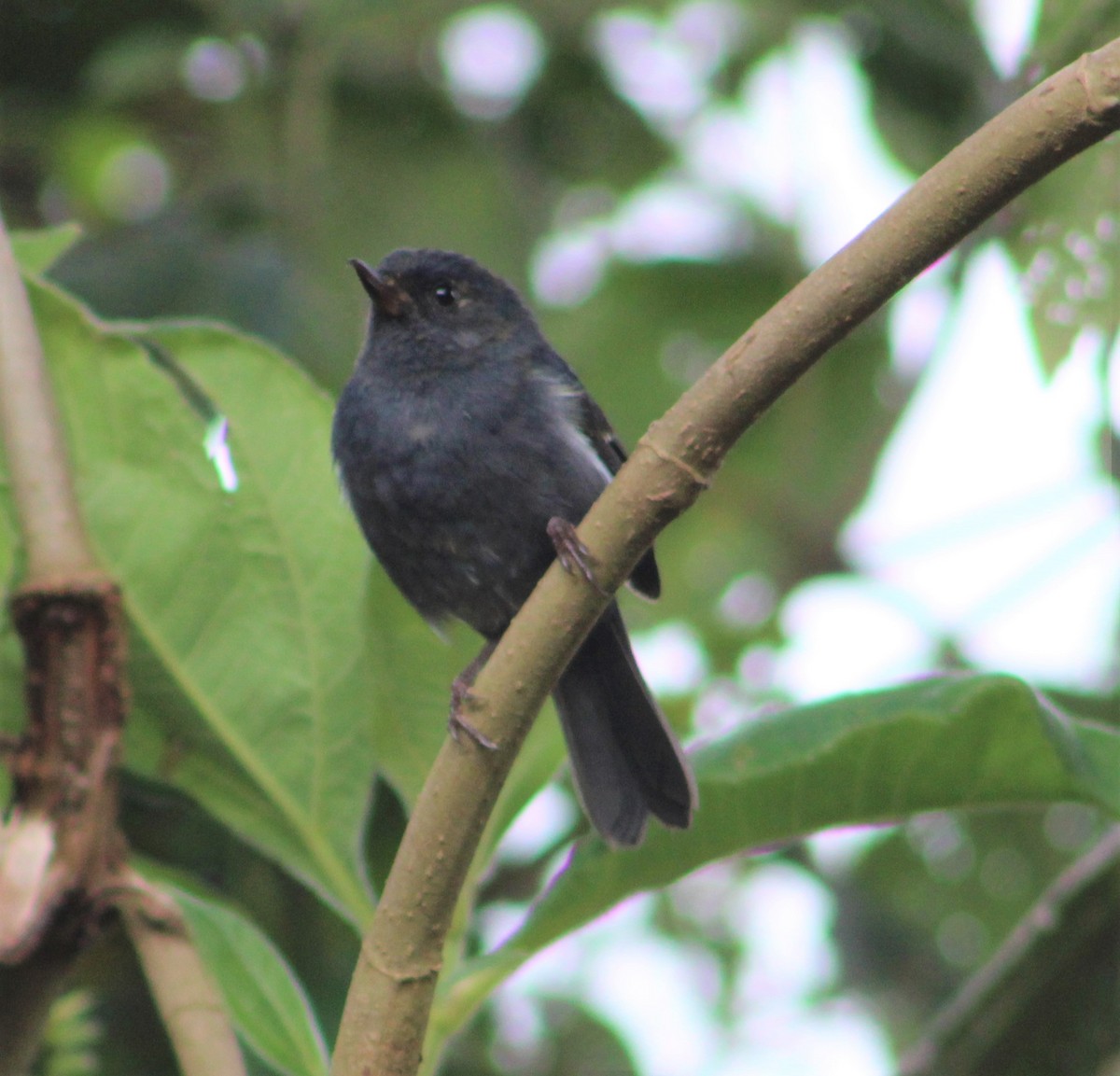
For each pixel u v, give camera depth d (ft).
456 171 47.55
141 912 18.17
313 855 21.97
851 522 50.26
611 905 21.39
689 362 50.88
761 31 47.32
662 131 50.67
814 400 50.03
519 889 33.42
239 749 21.93
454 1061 34.63
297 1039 19.72
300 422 22.65
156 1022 30.99
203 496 22.33
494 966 20.39
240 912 26.45
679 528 52.75
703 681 44.34
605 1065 39.55
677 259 50.24
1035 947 27.17
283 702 22.00
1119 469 45.24
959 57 45.44
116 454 22.40
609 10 47.60
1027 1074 28.04
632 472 17.89
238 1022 19.40
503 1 47.26
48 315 22.61
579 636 18.04
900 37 45.96
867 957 40.98
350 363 37.83
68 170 46.01
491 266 47.14
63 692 18.60
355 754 22.08
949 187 16.62
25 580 19.01
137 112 45.19
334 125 46.09
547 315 50.62
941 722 20.57
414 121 47.78
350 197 45.70
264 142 42.09
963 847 41.37
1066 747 21.07
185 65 43.39
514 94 49.57
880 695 21.34
